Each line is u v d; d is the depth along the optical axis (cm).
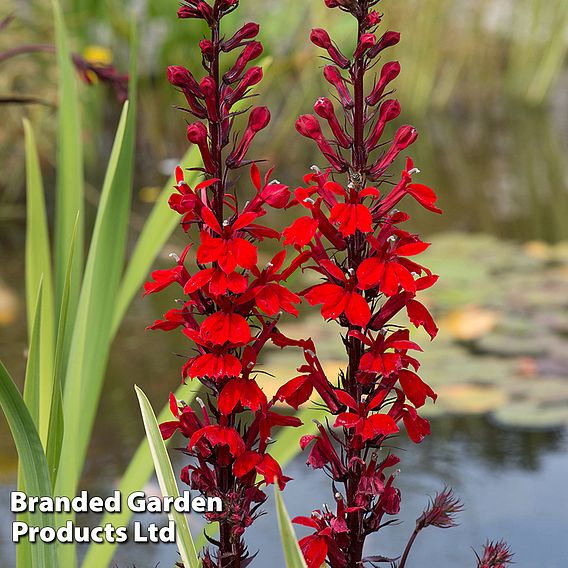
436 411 358
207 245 116
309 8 768
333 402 123
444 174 762
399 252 117
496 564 133
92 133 690
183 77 124
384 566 266
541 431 361
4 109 638
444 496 134
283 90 791
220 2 124
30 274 238
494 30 1123
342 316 123
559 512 297
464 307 471
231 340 116
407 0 988
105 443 341
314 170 123
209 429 121
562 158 810
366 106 125
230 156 125
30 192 239
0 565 265
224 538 128
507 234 600
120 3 730
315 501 309
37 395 173
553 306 469
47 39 650
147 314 475
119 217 221
